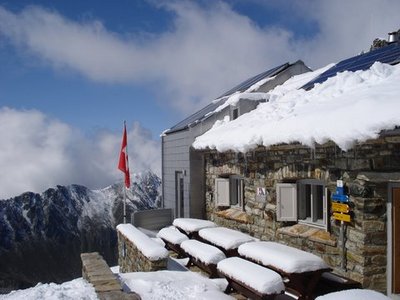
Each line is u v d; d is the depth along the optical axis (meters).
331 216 6.59
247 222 9.14
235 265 6.05
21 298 5.69
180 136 12.56
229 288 6.39
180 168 12.59
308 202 7.72
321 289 5.97
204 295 5.92
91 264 6.76
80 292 5.68
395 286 5.72
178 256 9.14
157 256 7.75
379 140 5.42
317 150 6.71
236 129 9.45
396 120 4.79
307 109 7.42
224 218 10.30
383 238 5.73
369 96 5.77
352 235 5.99
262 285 5.21
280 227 7.92
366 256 5.72
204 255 7.16
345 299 3.73
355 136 5.23
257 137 7.74
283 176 7.77
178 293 6.10
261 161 8.57
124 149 13.11
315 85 9.25
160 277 7.02
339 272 6.27
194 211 11.70
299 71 13.20
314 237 6.81
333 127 5.70
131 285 6.45
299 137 6.40
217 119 11.95
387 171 5.57
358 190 5.80
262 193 8.53
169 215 13.41
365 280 5.71
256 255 6.20
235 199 10.44
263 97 11.44
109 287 5.63
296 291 5.94
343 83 7.61
